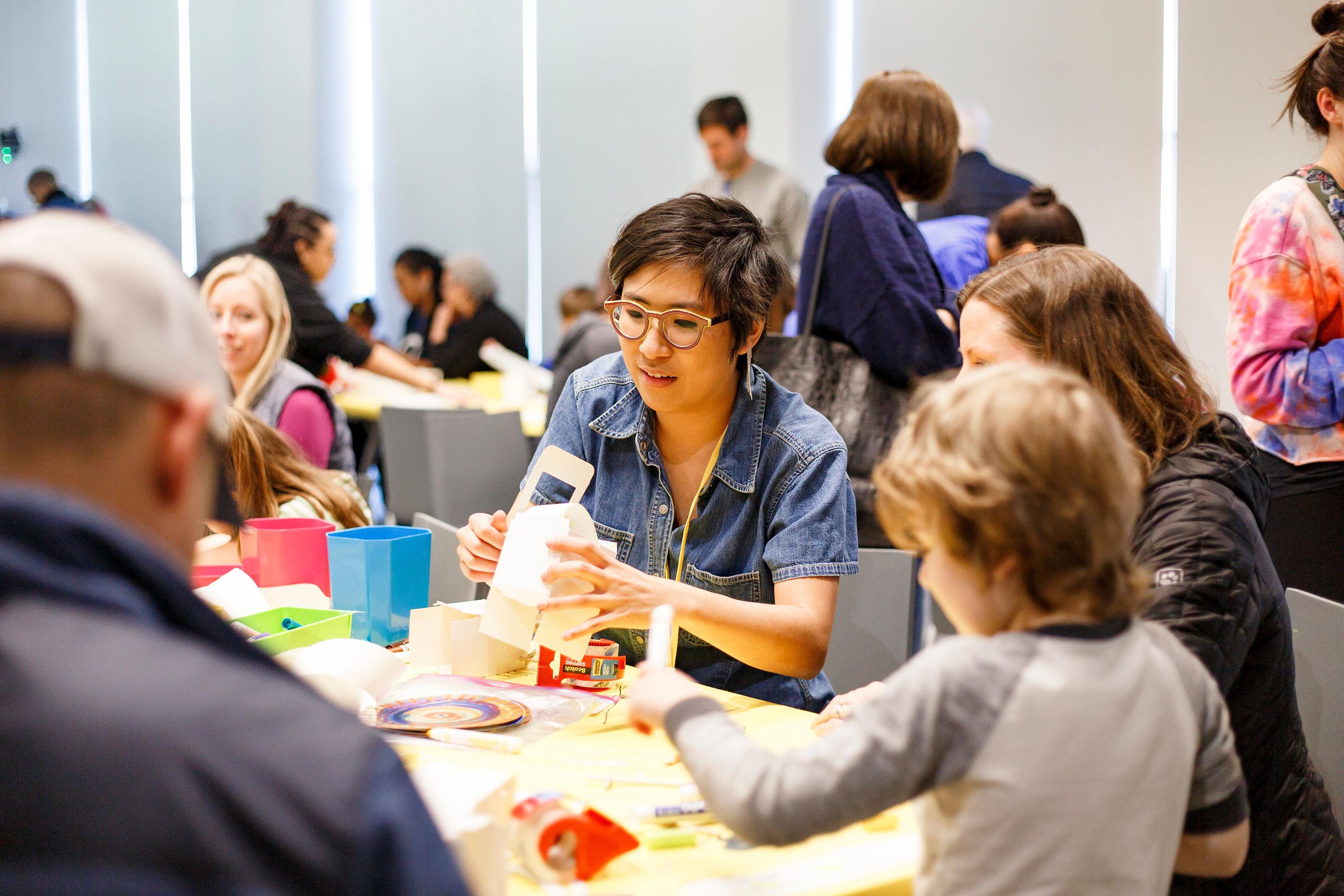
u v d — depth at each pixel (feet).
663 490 5.60
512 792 3.15
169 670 1.77
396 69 26.18
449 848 1.84
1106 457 2.91
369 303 22.00
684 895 3.12
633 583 4.60
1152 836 2.93
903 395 8.46
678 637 5.48
